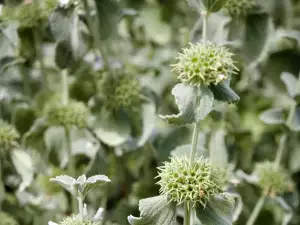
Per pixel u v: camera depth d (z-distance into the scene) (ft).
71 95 1.04
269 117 0.97
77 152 1.01
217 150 0.92
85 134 0.99
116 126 0.96
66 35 0.89
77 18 0.89
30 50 1.04
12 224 0.96
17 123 1.00
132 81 0.96
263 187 0.96
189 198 0.68
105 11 0.93
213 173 0.70
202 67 0.64
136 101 0.96
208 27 0.96
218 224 0.69
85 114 0.95
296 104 0.96
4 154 0.97
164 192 0.69
